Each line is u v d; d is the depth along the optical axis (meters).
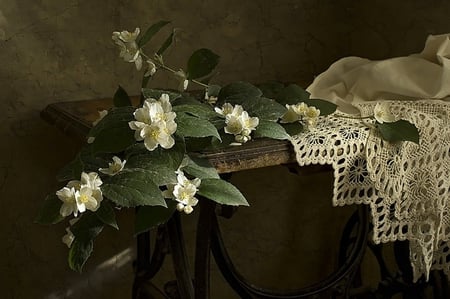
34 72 1.31
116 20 1.35
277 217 1.54
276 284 1.57
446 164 1.11
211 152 1.03
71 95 1.34
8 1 1.28
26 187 1.34
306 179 1.55
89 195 0.93
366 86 1.19
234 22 1.44
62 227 1.37
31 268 1.37
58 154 1.35
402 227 1.11
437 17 1.40
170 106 0.97
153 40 1.39
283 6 1.47
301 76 1.51
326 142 1.07
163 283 1.48
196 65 1.12
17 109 1.31
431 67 1.17
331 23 1.52
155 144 0.95
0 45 1.29
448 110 1.13
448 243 1.16
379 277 1.56
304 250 1.58
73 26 1.32
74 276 1.40
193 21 1.41
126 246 1.43
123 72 1.37
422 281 1.35
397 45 1.46
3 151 1.32
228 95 1.09
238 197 0.99
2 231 1.34
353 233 1.55
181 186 0.96
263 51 1.47
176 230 1.14
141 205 0.95
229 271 1.19
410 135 1.07
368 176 1.08
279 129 1.04
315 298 1.25
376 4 1.49
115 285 1.43
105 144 0.96
